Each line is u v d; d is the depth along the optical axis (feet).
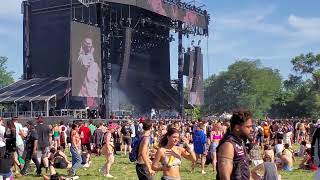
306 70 388.16
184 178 59.88
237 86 448.65
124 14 195.62
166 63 229.86
